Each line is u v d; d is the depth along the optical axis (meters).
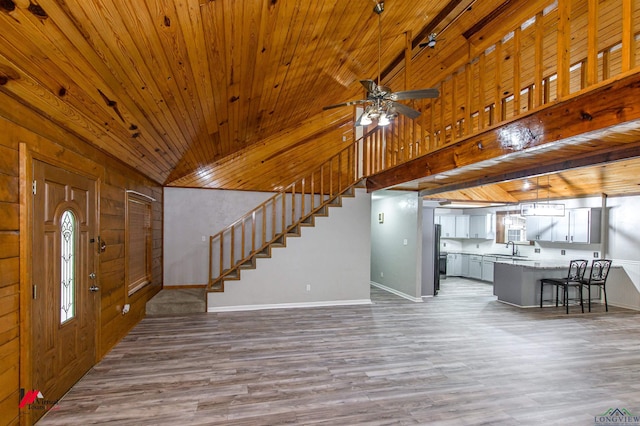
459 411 2.74
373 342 4.34
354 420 2.60
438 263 7.76
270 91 4.02
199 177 6.93
